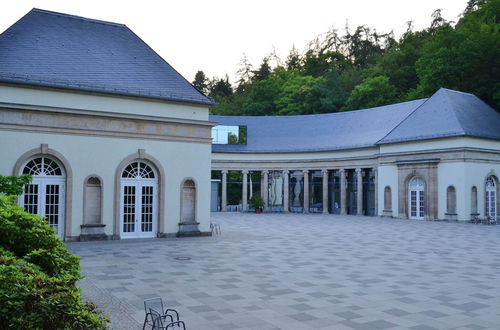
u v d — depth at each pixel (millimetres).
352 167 46094
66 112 21453
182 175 24531
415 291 12195
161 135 23969
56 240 8164
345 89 77375
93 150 22250
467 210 36031
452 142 36938
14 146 20453
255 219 39344
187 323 9219
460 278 13922
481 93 47219
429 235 26078
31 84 20641
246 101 82250
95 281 12984
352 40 101750
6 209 8375
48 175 21484
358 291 12141
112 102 22750
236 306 10531
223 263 16156
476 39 48500
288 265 15891
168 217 24047
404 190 40219
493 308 10594
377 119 47438
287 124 53781
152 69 25422
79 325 5535
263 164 50750
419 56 67875
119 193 22812
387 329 9008
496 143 38312
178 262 16266
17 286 5348
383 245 21500
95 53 24422
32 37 23234
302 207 53031
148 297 11242
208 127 25359
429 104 41688
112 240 22375
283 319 9570
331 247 20641
